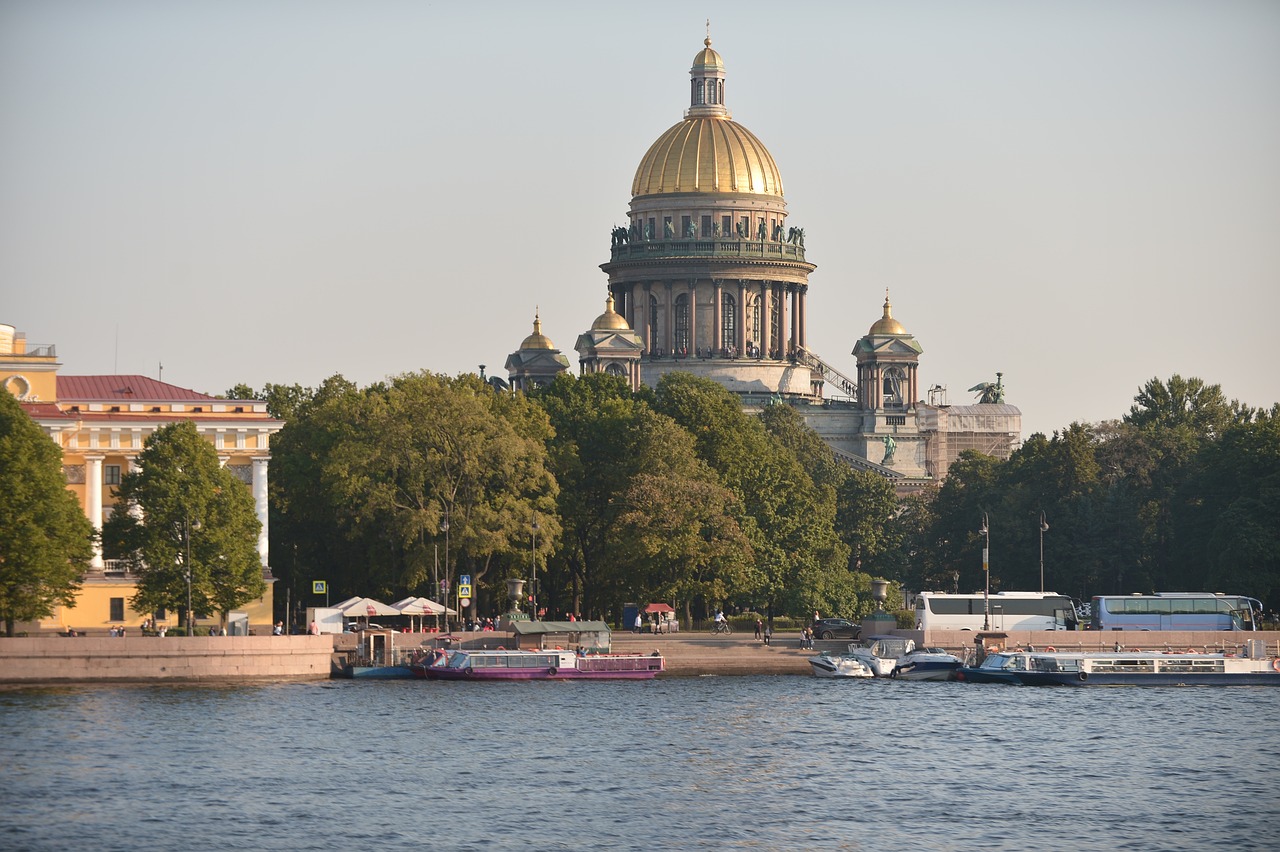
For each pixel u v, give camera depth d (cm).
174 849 18962
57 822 19925
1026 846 19662
